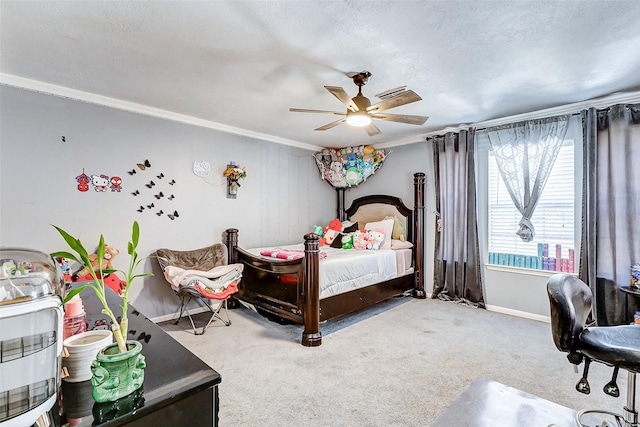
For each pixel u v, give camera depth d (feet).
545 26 6.41
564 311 4.46
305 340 9.80
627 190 10.01
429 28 6.49
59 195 9.79
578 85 9.45
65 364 3.00
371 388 7.43
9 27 6.47
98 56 7.68
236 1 5.67
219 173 13.67
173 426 2.71
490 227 13.53
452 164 14.19
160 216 11.96
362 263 12.33
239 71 8.45
